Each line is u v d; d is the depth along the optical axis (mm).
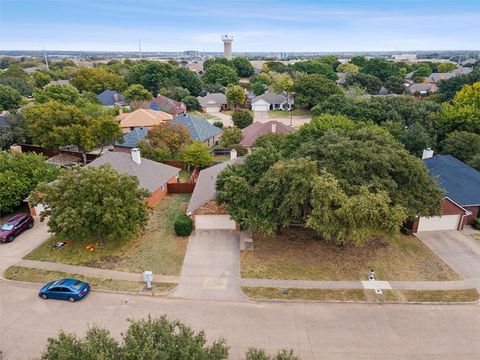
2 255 26953
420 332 19172
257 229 28641
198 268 25062
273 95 100938
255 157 28906
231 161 38719
